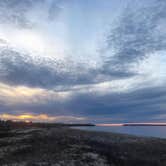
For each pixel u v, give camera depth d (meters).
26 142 20.23
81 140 20.89
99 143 19.66
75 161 13.02
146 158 15.18
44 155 14.67
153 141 23.48
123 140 23.83
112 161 13.76
